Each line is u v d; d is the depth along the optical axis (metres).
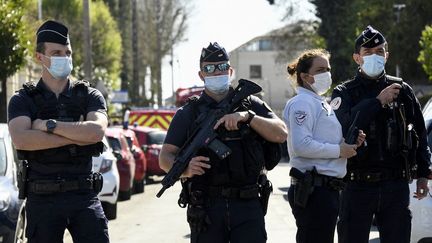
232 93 8.91
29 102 9.20
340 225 10.66
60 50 9.15
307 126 9.78
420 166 10.83
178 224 20.64
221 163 8.75
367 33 10.58
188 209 8.98
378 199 10.42
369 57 10.52
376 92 10.66
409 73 50.41
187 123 9.01
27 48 28.52
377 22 51.09
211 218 8.80
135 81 69.44
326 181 9.80
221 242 8.86
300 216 9.91
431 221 12.62
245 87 8.88
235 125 8.66
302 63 10.02
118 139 27.50
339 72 63.75
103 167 21.53
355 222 10.50
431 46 33.19
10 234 14.12
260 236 8.84
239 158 8.75
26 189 9.09
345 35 64.06
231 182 8.79
